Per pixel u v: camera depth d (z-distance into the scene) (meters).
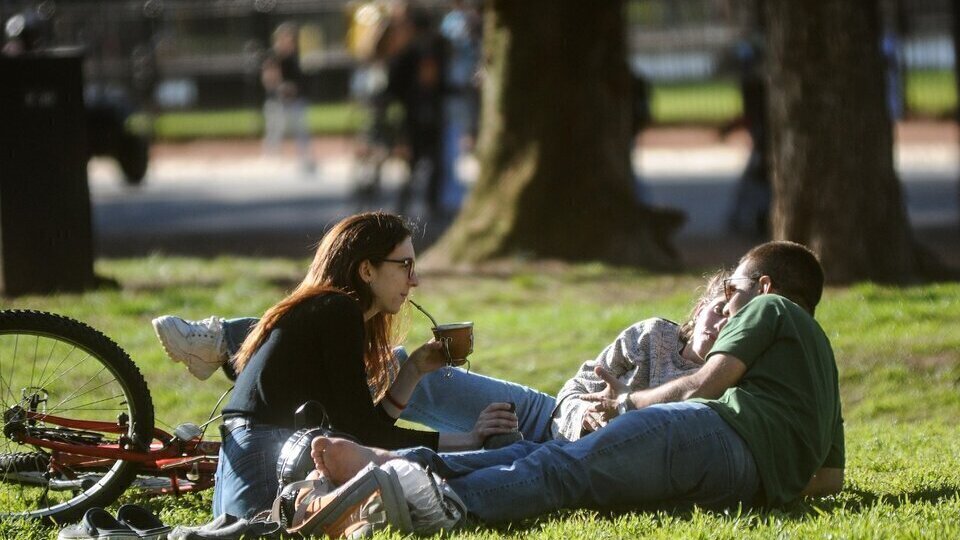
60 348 13.27
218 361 12.84
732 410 11.41
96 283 25.17
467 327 12.10
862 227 24.38
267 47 69.44
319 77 71.31
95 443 12.79
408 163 41.59
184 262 30.78
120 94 51.88
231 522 10.82
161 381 18.95
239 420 11.41
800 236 24.59
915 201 41.59
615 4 29.33
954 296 22.66
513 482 11.14
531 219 29.34
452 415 13.16
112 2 66.06
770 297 11.88
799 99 24.36
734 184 47.97
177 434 12.50
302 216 42.06
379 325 12.05
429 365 12.20
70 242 24.44
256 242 35.97
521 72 29.52
